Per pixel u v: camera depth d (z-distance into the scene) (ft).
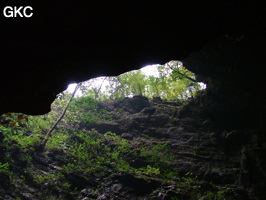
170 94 93.56
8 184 32.94
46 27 12.35
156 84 87.04
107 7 13.01
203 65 41.78
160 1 13.96
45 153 44.19
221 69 40.40
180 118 65.72
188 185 42.22
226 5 16.19
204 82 59.21
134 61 17.03
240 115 53.93
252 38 29.50
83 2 12.28
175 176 45.60
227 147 52.03
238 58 34.71
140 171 45.78
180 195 38.70
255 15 17.65
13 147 40.11
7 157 37.65
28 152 41.63
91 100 54.49
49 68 14.14
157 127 65.67
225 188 40.24
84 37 13.71
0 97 14.10
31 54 12.87
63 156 45.50
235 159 48.21
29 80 13.99
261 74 36.55
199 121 61.41
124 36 14.80
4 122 17.56
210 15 16.25
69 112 63.93
